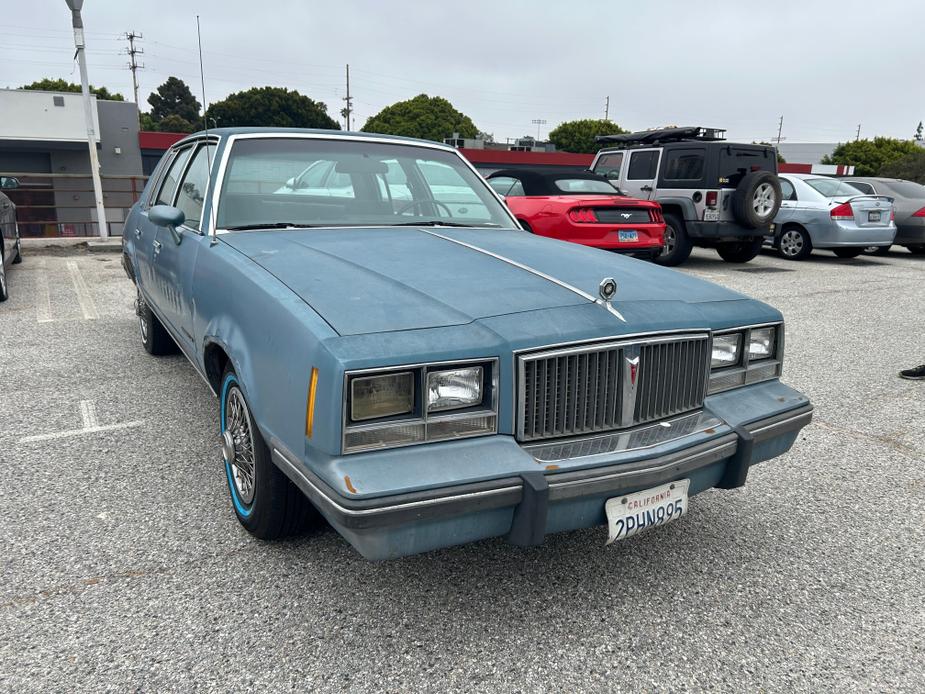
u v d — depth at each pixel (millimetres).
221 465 3379
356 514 1812
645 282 2676
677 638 2215
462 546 2729
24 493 3053
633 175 11508
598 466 2084
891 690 2014
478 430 2049
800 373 5406
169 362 5145
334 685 1952
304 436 1992
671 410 2408
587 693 1962
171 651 2068
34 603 2277
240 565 2527
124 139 32844
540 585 2480
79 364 5074
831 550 2797
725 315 2566
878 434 4125
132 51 57656
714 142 10422
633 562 2662
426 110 75250
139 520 2834
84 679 1942
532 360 2078
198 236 3186
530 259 2824
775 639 2229
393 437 1945
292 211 3285
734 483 2451
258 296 2363
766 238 12938
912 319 7523
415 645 2133
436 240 3078
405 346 1943
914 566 2693
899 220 13203
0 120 30266
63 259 11008
